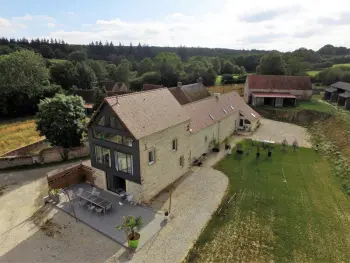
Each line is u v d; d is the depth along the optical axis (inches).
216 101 1692.9
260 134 1801.2
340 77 3309.5
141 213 890.7
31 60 2753.4
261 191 1032.8
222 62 5398.6
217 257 694.5
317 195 1000.9
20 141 1701.5
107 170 1007.6
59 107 1330.0
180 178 1149.1
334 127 1785.2
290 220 847.1
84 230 812.6
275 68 3363.7
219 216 874.1
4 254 719.1
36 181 1139.3
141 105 985.5
